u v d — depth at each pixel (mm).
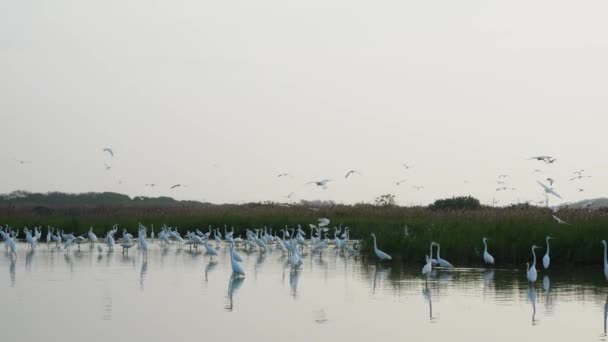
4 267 41812
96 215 81375
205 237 56500
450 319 26609
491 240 44562
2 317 26359
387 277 38250
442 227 50438
